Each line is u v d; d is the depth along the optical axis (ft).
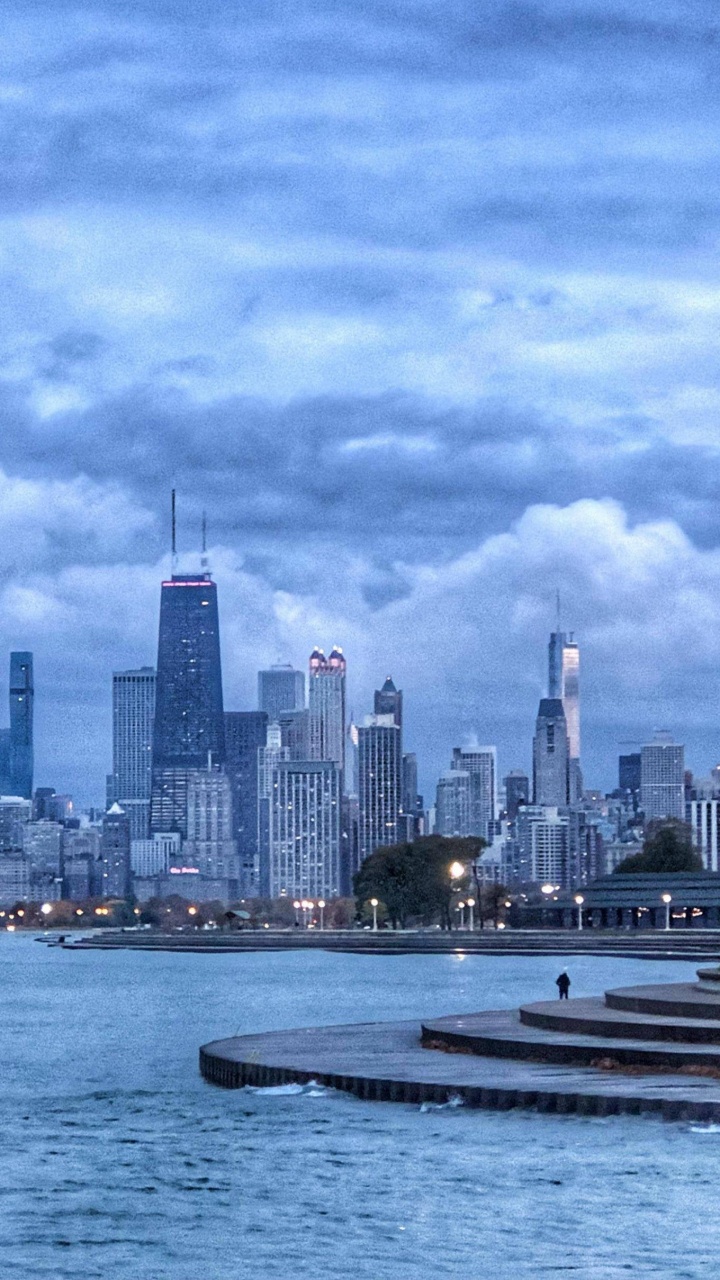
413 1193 200.75
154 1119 253.24
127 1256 179.93
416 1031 331.16
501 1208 193.67
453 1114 241.55
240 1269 175.01
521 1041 276.41
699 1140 220.43
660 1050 260.01
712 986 322.14
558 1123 232.32
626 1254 176.96
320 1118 241.76
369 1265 175.42
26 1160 225.35
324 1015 450.71
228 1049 302.04
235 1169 215.92
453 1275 171.94
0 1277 173.06
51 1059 347.97
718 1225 186.09
